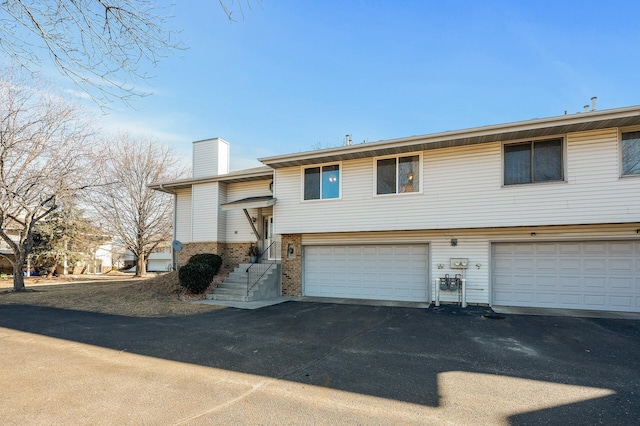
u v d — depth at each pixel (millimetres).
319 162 12562
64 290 15930
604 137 9227
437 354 5855
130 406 3801
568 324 8109
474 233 11047
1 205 13805
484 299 10773
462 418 3596
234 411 3699
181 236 17250
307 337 7035
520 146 10141
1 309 10688
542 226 10203
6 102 13250
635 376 4840
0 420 3436
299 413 3666
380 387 4414
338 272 12945
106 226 26016
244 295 12242
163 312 10094
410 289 11859
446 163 10852
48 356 5707
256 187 15742
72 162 14953
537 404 3943
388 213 11484
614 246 9727
